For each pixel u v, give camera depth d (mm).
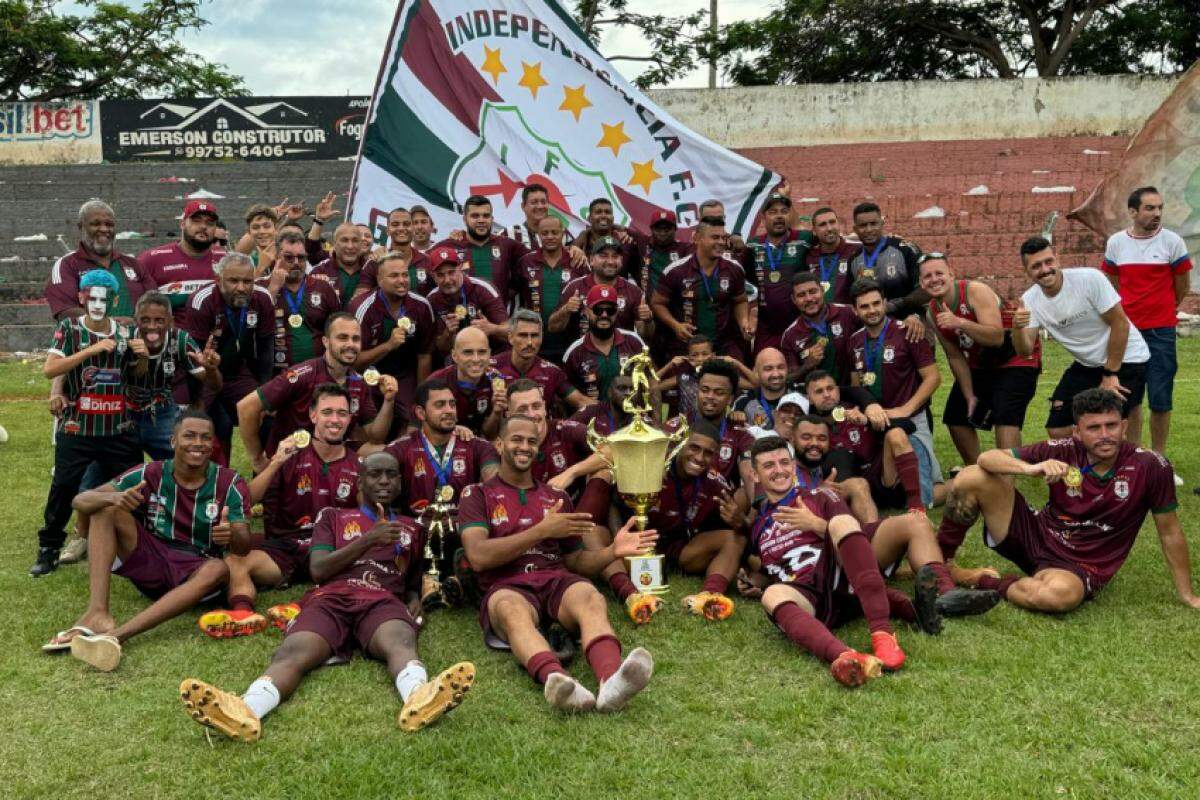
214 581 5344
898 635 5055
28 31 27766
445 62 10180
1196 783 3656
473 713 4285
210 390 7066
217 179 21594
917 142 24156
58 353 6086
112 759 3928
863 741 4004
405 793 3666
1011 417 7539
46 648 4922
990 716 4180
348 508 5891
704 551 5996
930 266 7293
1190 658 4734
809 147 24234
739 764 3822
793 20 31125
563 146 10219
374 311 7512
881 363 7133
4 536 6883
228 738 4066
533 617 4820
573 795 3641
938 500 7426
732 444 6207
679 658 4867
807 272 7516
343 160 22250
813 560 5230
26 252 19203
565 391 7199
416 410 5996
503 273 8672
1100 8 31484
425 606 5520
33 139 22016
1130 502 5332
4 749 4008
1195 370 13602
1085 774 3719
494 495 5223
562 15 10250
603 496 5852
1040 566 5496
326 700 4410
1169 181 13703
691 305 8359
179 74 30844
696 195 10281
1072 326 7320
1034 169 23500
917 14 31797
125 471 6043
